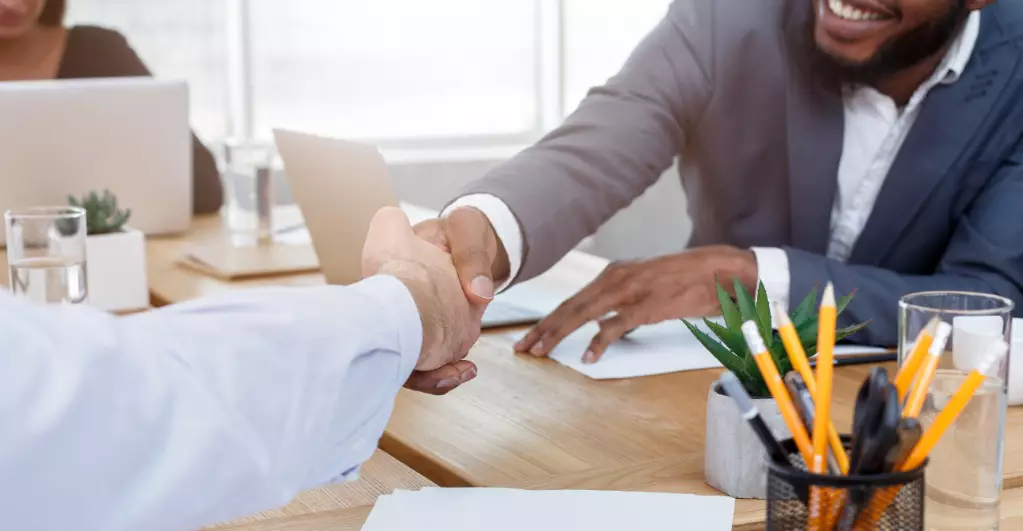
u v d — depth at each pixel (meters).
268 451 0.69
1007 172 1.84
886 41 1.90
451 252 1.21
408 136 4.24
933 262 2.02
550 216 1.66
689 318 1.71
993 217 1.73
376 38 4.14
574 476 1.08
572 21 4.32
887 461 0.75
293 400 0.72
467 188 1.64
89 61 3.17
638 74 2.04
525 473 1.09
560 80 4.36
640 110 2.00
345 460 0.77
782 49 2.04
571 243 1.73
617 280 1.56
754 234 2.16
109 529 0.62
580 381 1.40
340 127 4.15
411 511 0.97
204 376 0.68
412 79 4.21
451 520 0.95
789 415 0.79
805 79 2.04
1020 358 1.25
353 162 1.61
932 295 0.96
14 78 3.08
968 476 0.87
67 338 0.63
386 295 0.82
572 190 1.75
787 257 1.59
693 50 2.06
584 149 1.83
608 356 1.51
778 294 1.56
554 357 1.51
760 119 2.08
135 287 1.83
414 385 1.01
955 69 1.89
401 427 1.23
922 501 0.77
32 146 2.11
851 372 1.41
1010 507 0.98
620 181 1.88
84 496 0.61
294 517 0.98
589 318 1.53
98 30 3.20
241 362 0.70
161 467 0.64
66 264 1.54
